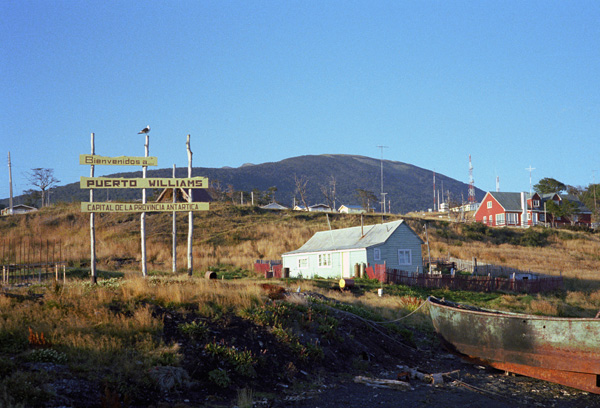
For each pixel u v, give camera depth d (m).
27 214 73.75
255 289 20.94
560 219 96.75
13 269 35.84
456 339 18.45
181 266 47.66
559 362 15.04
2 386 10.30
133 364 12.53
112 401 10.54
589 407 13.53
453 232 75.12
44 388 10.61
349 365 16.55
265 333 16.34
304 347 16.14
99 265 46.16
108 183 24.12
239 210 79.56
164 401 11.59
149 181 24.84
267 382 13.85
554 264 58.59
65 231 65.19
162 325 15.09
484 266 48.47
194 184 25.33
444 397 14.16
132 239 61.22
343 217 80.06
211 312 17.05
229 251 58.50
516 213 92.31
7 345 12.49
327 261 45.59
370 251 41.44
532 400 14.15
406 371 16.70
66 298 16.97
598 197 133.00
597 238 80.25
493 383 15.85
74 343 12.91
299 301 20.27
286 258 51.00
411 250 43.88
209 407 11.68
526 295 36.50
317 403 12.88
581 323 14.60
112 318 15.23
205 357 13.91
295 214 80.44
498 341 16.72
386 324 22.11
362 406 12.90
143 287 18.72
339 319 20.06
